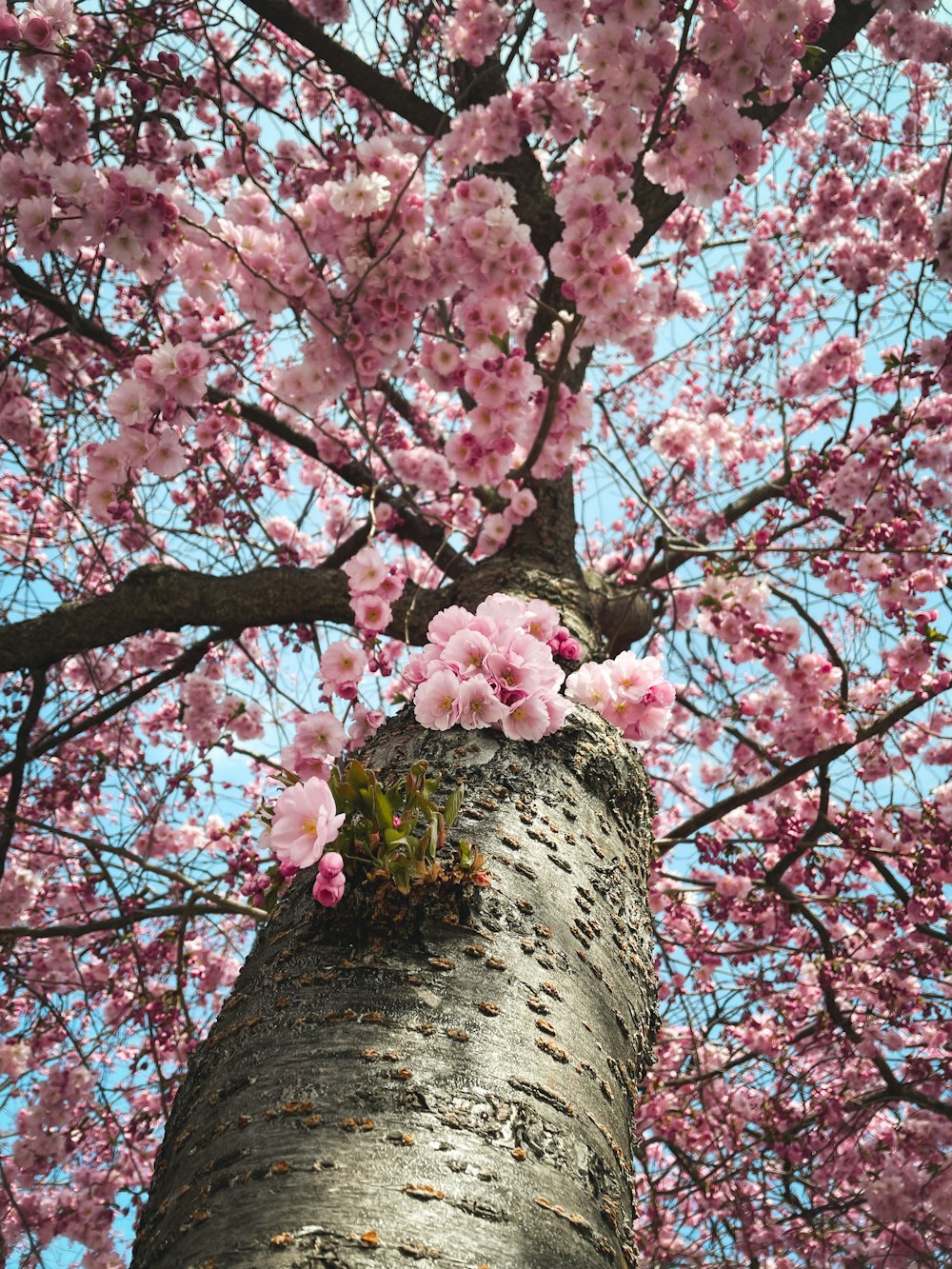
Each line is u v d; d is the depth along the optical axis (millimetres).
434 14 4504
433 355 3756
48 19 2943
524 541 3779
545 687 1938
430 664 1922
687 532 6156
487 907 1402
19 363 4203
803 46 3070
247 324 3469
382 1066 1106
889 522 4535
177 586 3824
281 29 4008
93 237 2922
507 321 3326
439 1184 976
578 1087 1216
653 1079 4566
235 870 4254
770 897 4855
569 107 3693
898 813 4633
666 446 5379
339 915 1320
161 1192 1106
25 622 3814
